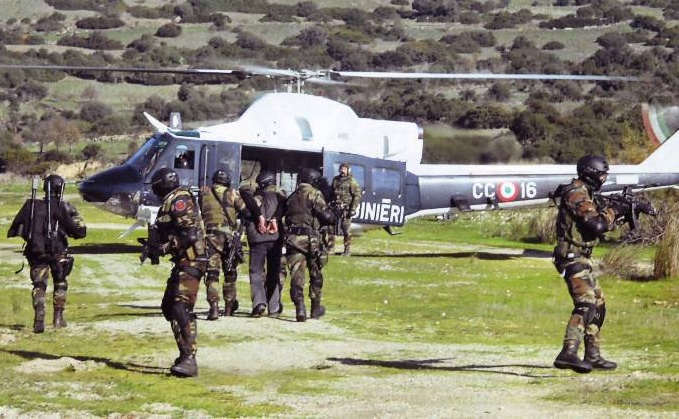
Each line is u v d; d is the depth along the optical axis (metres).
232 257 56.34
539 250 98.62
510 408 34.00
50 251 51.72
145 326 53.34
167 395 37.12
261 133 95.94
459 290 69.19
